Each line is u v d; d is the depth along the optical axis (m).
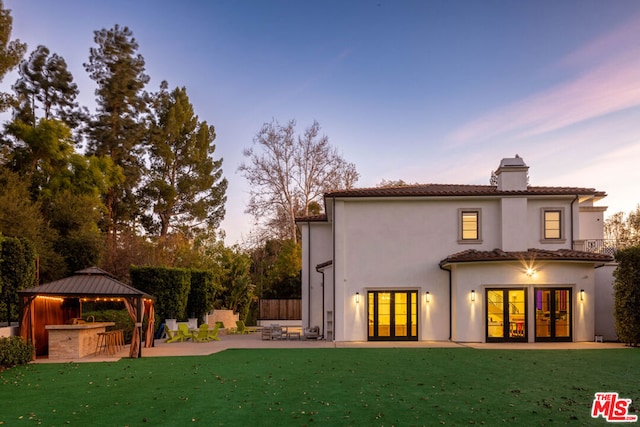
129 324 22.08
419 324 22.36
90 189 34.69
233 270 36.69
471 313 20.97
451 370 13.37
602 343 20.19
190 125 47.44
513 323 20.83
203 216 47.72
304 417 8.45
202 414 8.68
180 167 47.62
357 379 12.05
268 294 40.12
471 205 23.00
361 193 22.77
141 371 13.54
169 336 22.72
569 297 20.89
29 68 39.50
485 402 9.55
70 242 28.03
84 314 21.53
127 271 30.91
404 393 10.39
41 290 16.39
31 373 13.35
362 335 22.28
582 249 22.67
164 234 45.81
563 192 22.70
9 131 32.53
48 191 32.19
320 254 26.41
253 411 8.88
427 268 22.70
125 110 43.91
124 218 43.97
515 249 22.41
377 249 22.83
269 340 23.50
